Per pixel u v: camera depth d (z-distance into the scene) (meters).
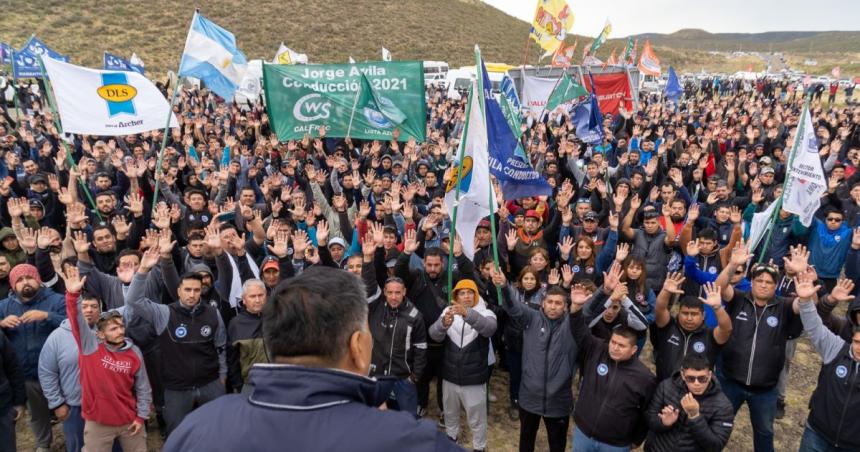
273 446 1.26
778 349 4.66
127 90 8.04
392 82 10.05
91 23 42.97
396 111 10.13
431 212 6.80
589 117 11.70
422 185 9.16
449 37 57.38
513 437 5.75
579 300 4.29
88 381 4.21
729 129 15.27
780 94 34.16
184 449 1.34
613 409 4.09
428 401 6.26
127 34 42.66
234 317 5.26
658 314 4.72
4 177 10.12
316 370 1.36
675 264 6.71
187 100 22.73
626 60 21.41
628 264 5.54
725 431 3.73
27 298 4.96
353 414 1.31
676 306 7.53
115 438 4.41
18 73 16.69
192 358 4.71
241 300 5.28
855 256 6.83
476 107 5.12
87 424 4.28
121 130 8.01
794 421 5.93
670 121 18.59
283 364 1.40
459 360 5.07
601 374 4.19
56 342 4.46
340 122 10.23
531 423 4.88
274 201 8.13
